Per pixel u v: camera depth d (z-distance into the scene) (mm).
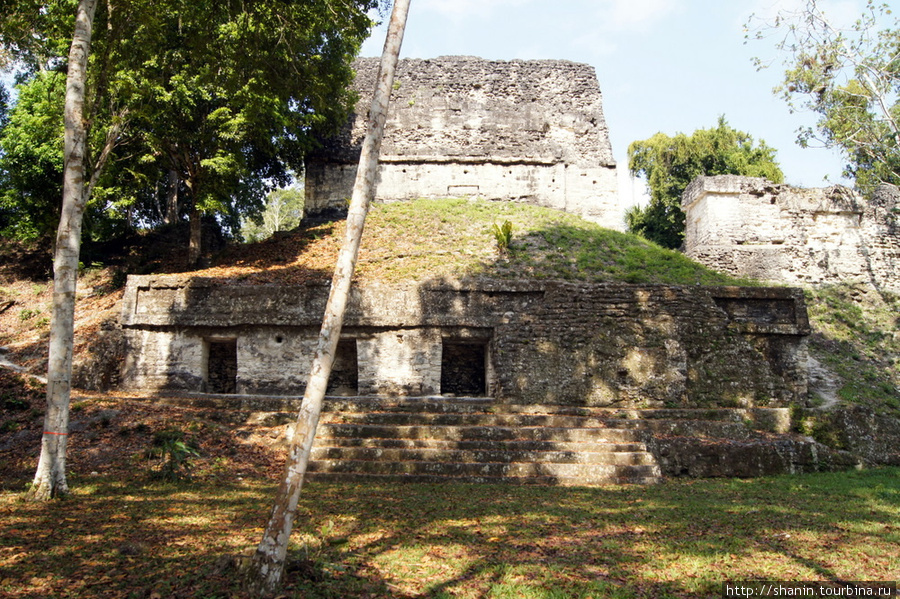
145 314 15594
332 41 17625
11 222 22781
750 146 32438
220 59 12523
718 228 21547
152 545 6352
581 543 6734
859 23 19766
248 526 7145
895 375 17359
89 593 5066
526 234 19781
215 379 16141
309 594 5023
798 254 21578
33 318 19625
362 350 15109
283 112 18688
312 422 5211
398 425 12414
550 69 25156
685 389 14266
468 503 8688
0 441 11492
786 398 14484
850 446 13211
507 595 5211
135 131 16734
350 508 8211
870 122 21031
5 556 5980
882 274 21719
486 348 15562
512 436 11906
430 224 20531
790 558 6273
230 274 17375
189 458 10867
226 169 17688
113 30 10562
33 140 19281
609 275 17562
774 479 11258
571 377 14250
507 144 23844
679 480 11180
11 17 11812
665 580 5641
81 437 11422
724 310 15492
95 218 21047
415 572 5750
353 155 23297
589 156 24109
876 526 7586
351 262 5531
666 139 31766
